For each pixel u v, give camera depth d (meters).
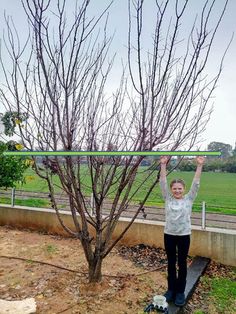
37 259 5.31
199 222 7.61
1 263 5.11
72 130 3.39
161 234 5.99
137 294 3.96
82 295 3.88
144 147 3.41
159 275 4.71
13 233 7.08
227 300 4.03
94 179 3.77
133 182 4.05
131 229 6.22
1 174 7.70
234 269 5.17
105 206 7.82
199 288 4.37
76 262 5.14
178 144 3.59
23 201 9.70
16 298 3.83
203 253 5.52
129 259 5.47
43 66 3.24
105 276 4.53
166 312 3.40
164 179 3.57
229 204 11.91
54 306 3.61
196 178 3.52
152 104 3.25
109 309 3.55
